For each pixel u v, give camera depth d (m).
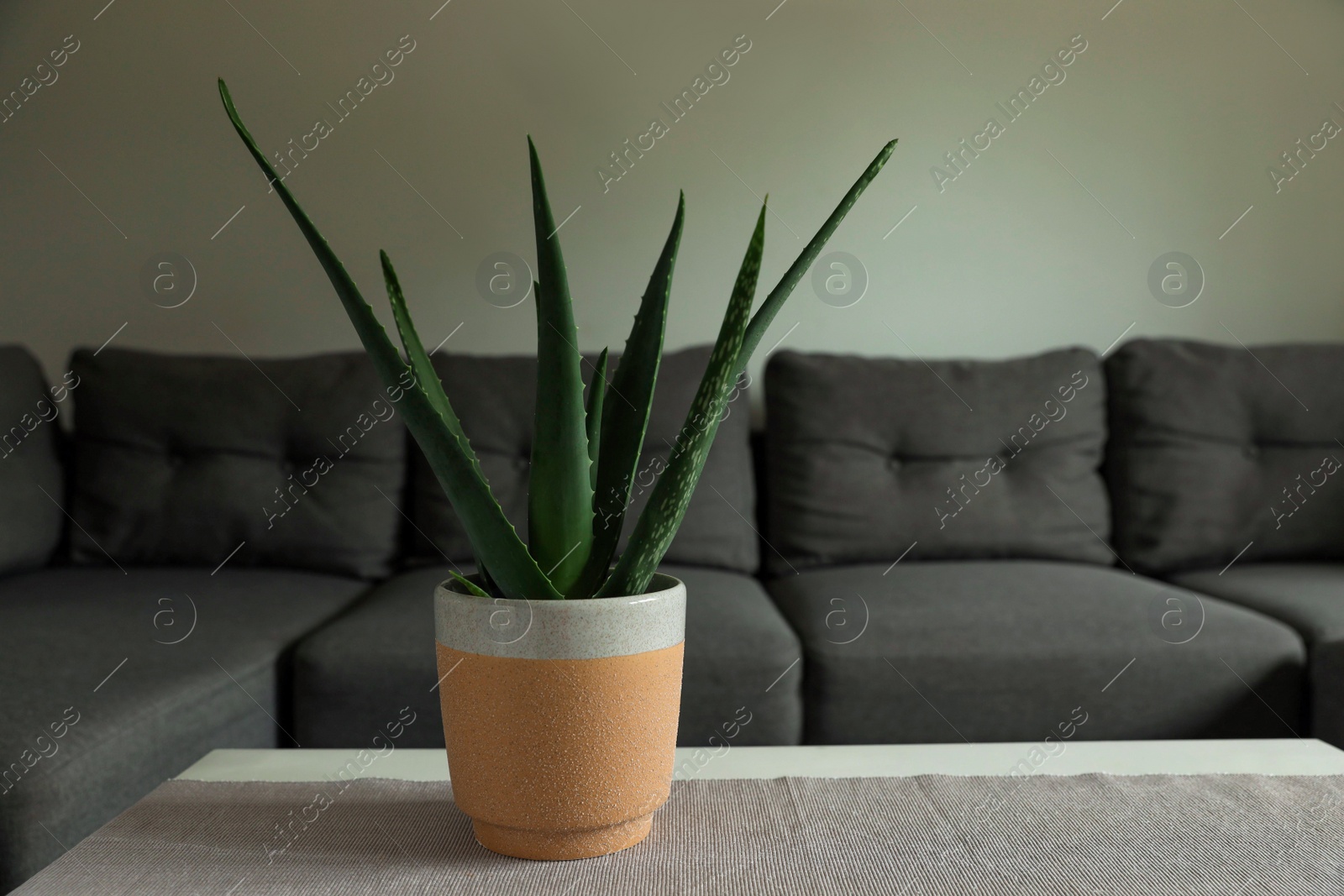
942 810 0.60
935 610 1.50
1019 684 1.39
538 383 0.52
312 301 2.23
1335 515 1.89
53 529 1.85
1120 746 0.75
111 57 2.21
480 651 0.51
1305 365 1.99
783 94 2.23
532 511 0.55
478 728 0.51
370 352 0.48
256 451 1.91
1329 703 1.37
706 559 1.86
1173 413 1.98
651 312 0.58
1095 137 2.26
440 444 0.48
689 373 1.93
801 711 1.40
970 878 0.50
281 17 2.21
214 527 1.85
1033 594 1.58
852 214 2.24
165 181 2.22
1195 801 0.61
